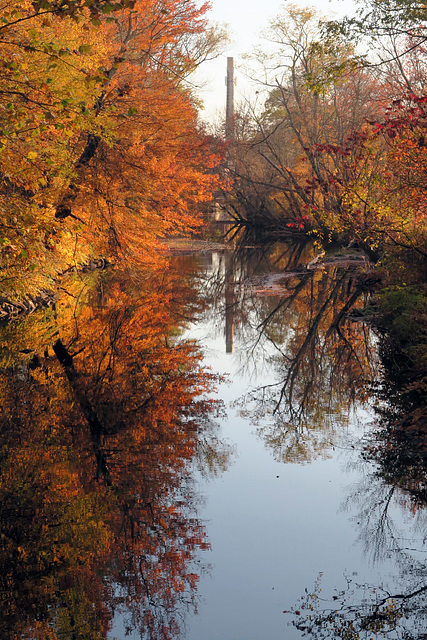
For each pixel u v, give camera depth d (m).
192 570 5.18
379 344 13.97
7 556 5.50
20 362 12.09
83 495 6.66
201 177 24.92
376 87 36.03
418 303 13.81
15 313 16.17
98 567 5.26
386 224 17.23
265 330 16.56
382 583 5.07
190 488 6.90
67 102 8.84
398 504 6.51
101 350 13.45
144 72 22.14
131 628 4.49
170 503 6.52
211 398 10.64
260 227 55.59
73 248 20.27
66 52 9.18
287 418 9.55
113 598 4.89
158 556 5.46
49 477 7.15
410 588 5.00
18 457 7.72
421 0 15.91
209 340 15.45
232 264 31.97
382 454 7.91
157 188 22.80
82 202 18.92
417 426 8.67
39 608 4.71
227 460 7.75
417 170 15.45
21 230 10.45
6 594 4.94
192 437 8.59
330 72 17.52
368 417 9.35
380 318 16.14
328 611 4.62
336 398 10.55
